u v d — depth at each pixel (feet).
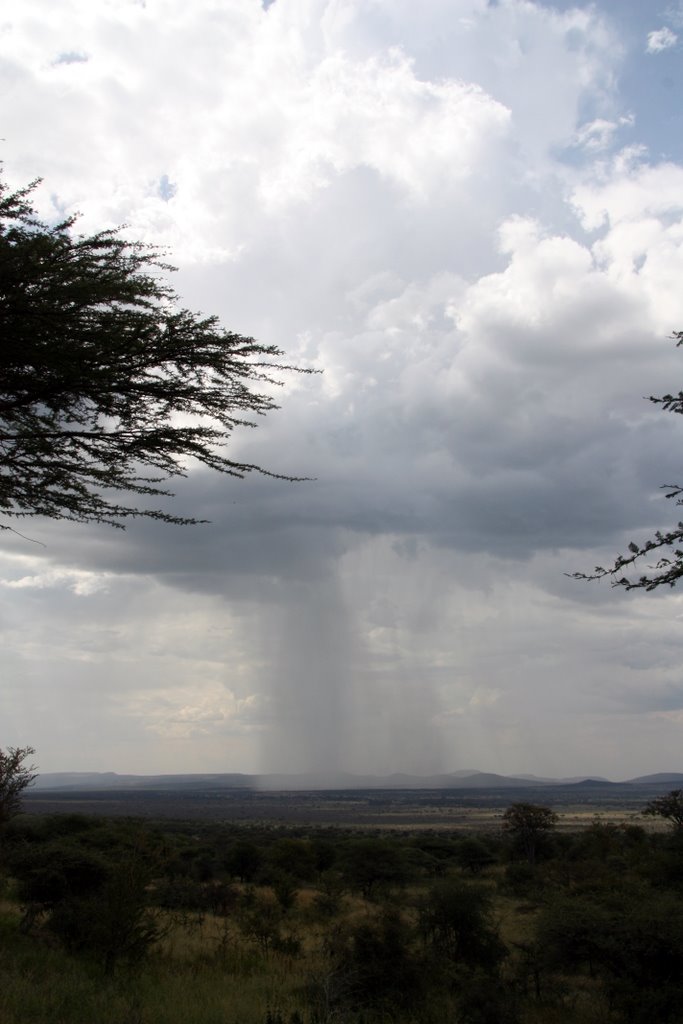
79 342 26.17
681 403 25.26
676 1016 42.37
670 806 147.33
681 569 24.35
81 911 50.62
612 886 60.54
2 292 24.54
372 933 51.80
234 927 76.02
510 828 209.15
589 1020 45.57
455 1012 45.80
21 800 66.80
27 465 30.50
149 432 29.89
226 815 610.65
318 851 177.78
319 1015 36.37
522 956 57.93
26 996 33.96
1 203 25.46
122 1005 35.17
